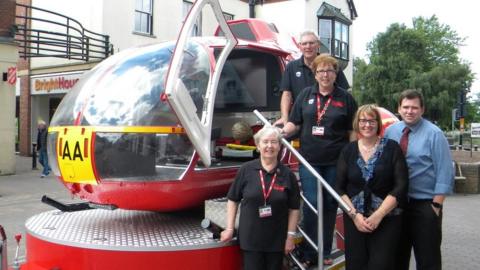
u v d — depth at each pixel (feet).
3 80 49.75
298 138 15.11
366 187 12.66
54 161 13.30
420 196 13.57
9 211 31.22
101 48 57.72
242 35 18.28
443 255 24.48
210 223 12.19
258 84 18.51
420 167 13.52
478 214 36.06
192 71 12.67
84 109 12.39
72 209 15.21
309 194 13.92
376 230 12.81
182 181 12.23
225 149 15.40
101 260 11.35
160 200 12.32
